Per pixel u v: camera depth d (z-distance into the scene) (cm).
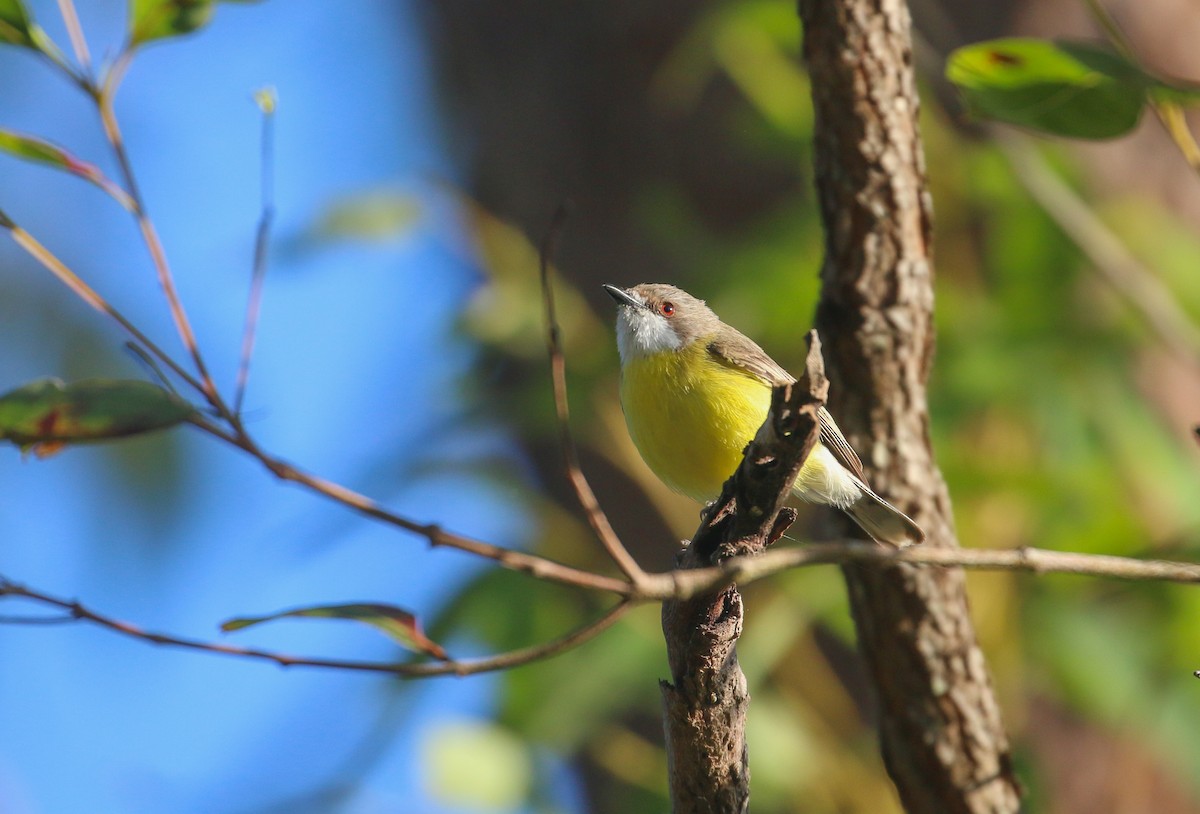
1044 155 1302
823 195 844
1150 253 1302
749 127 1295
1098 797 1210
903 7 828
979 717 876
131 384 546
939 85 1251
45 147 575
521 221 1372
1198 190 1378
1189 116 1391
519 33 1362
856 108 816
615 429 1216
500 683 1116
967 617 878
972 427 1246
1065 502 1156
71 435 544
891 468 878
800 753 1123
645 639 1121
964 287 1308
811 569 1124
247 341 558
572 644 566
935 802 882
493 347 1272
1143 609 1173
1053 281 1268
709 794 700
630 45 1312
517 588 1133
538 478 1305
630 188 1320
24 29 582
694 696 684
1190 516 1198
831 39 813
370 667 564
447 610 1141
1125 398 1228
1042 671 1188
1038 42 711
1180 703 1140
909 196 832
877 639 880
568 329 1237
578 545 1173
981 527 1147
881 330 847
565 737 1095
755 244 1284
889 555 632
